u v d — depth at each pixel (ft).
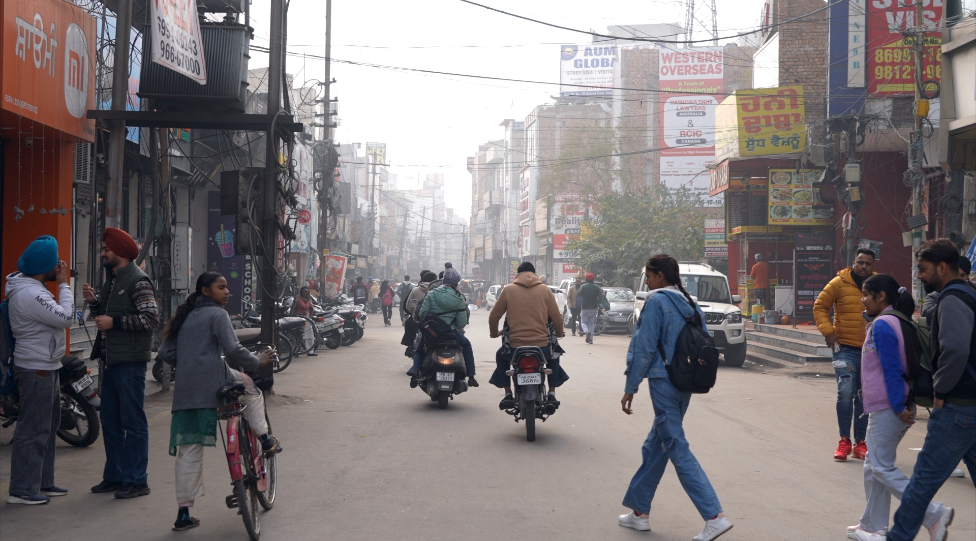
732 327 56.59
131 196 55.06
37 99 30.81
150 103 35.86
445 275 35.68
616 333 92.12
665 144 148.87
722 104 90.68
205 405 17.22
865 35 77.05
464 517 18.49
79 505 19.30
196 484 17.58
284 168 36.19
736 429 31.04
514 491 20.94
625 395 17.51
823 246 80.89
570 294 84.99
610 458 25.13
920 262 15.42
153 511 18.88
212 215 73.51
